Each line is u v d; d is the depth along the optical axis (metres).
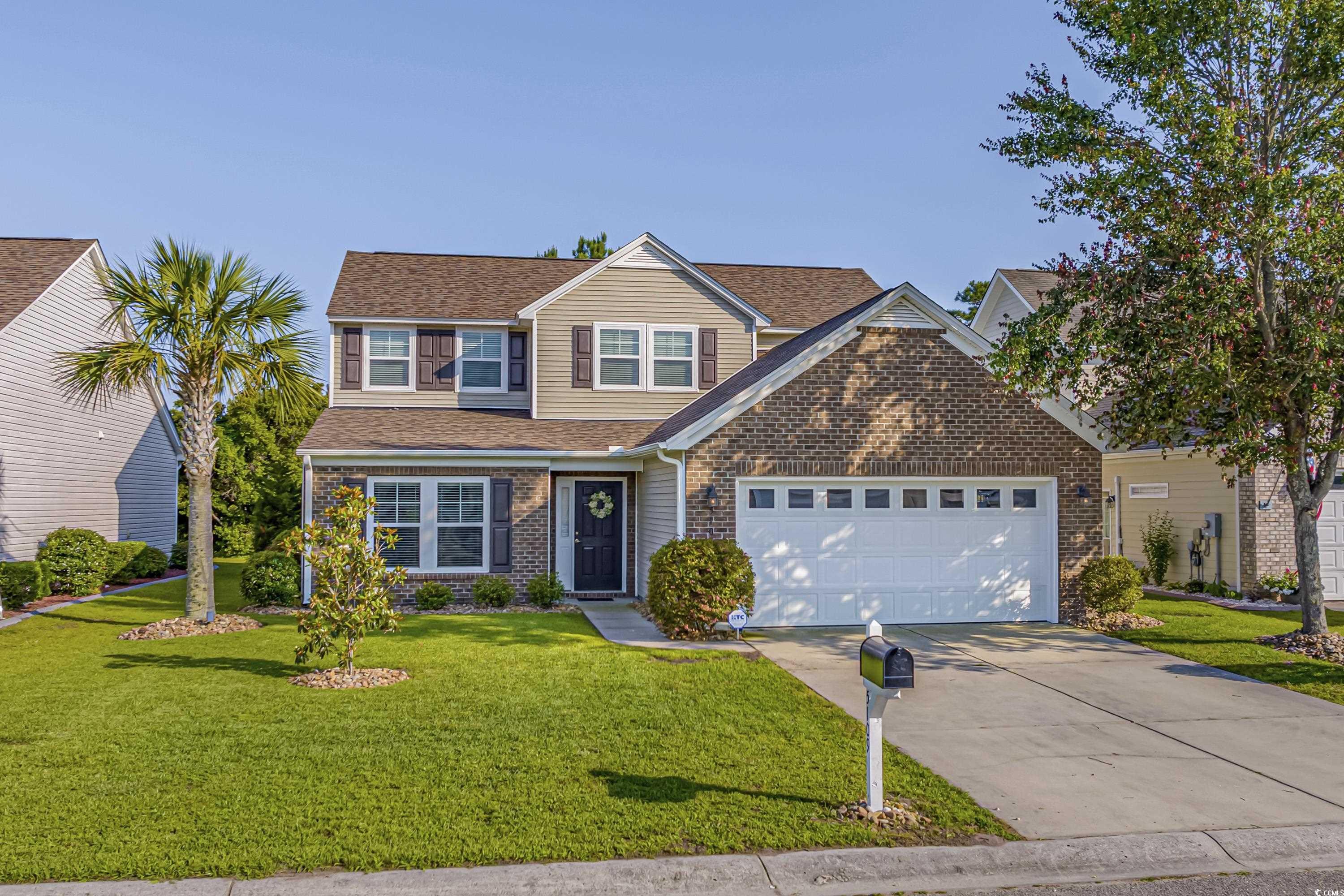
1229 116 11.42
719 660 11.88
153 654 12.27
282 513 27.30
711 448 14.49
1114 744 8.52
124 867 5.50
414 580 17.41
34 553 20.12
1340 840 6.44
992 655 12.52
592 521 18.92
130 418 25.34
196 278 14.22
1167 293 12.23
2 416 18.80
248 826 6.14
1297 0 11.73
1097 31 12.95
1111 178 12.30
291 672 11.00
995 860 6.02
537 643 12.99
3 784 6.95
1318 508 12.95
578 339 20.19
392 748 7.91
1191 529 19.42
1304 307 12.40
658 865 5.70
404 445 17.45
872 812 6.54
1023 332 12.98
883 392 14.87
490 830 6.13
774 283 24.44
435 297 21.38
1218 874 6.08
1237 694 10.39
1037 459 15.19
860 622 14.87
